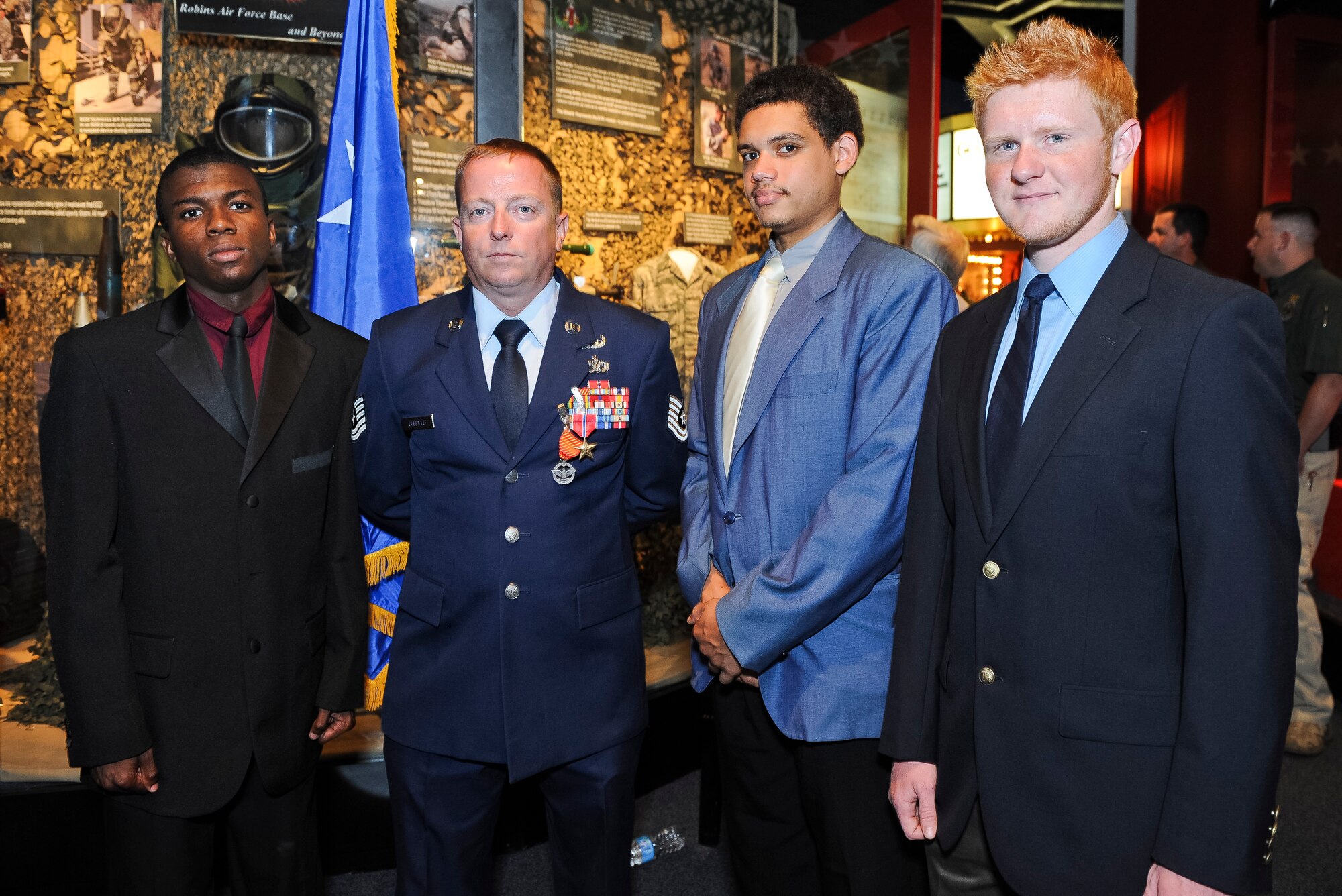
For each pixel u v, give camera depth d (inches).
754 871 67.9
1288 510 40.8
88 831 86.5
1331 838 98.8
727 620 59.6
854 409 60.5
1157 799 42.3
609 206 138.9
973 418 49.1
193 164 60.0
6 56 124.5
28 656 125.7
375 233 84.7
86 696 54.9
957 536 49.7
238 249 59.5
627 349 63.9
